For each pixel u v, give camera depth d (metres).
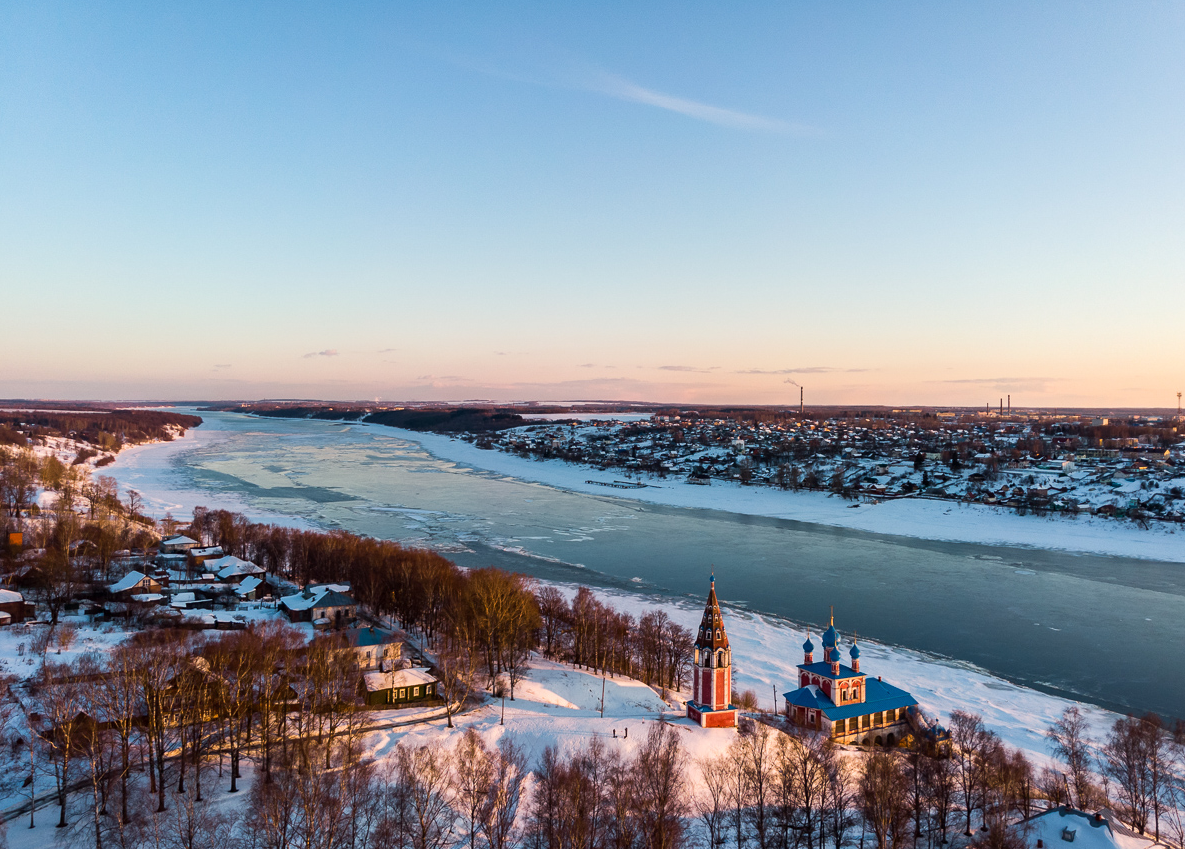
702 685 102.19
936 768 87.31
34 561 166.88
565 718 99.75
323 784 75.81
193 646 109.62
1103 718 115.56
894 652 145.25
